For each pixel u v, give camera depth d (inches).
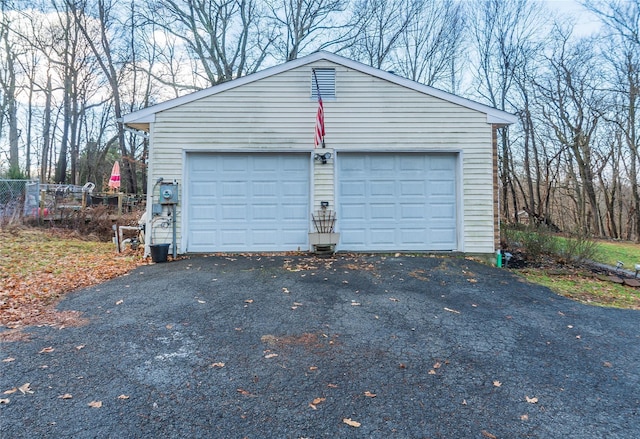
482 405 101.7
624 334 159.8
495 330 159.0
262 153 304.5
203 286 209.9
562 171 705.0
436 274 246.4
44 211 458.0
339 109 306.0
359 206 307.9
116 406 96.5
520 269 293.9
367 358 128.4
